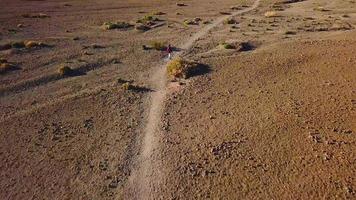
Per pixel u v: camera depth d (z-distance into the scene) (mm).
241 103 35031
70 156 28531
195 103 36094
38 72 46250
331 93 35188
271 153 26766
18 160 28328
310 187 23234
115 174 26172
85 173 26453
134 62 50469
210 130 30594
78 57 52438
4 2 107562
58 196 24359
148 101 37812
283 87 37656
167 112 34750
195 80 41938
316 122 30266
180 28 70938
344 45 49688
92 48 57156
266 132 29406
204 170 25625
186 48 56219
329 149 26547
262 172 24922
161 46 56219
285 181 23938
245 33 64375
